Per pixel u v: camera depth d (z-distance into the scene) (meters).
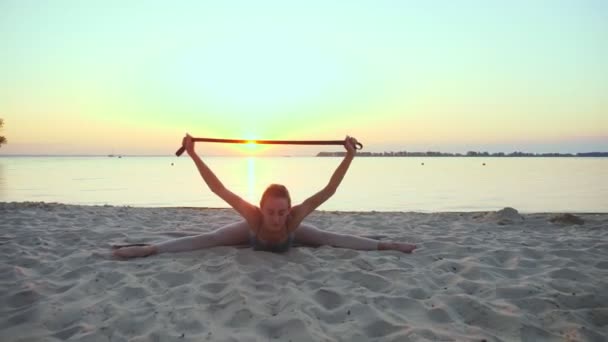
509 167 48.09
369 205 11.95
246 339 2.45
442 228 6.04
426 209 11.02
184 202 12.46
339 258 4.16
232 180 23.11
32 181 21.19
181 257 4.12
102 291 3.22
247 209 4.11
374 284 3.43
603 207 11.18
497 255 4.34
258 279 3.47
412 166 54.56
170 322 2.67
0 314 2.85
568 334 2.60
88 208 7.78
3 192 15.12
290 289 3.16
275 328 2.60
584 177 25.64
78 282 3.37
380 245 4.55
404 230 5.87
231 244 4.50
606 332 2.68
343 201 13.01
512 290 3.27
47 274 3.65
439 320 2.80
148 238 5.05
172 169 41.03
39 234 5.12
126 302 3.01
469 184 20.05
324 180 23.17
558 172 33.22
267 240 4.17
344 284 3.40
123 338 2.50
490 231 5.80
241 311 2.79
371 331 2.62
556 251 4.39
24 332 2.57
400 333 2.54
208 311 2.84
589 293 3.21
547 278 3.58
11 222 6.02
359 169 42.91
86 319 2.74
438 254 4.38
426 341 2.43
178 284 3.41
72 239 4.93
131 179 23.52
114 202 12.27
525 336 2.58
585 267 3.91
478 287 3.37
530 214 7.18
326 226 6.24
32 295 3.12
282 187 3.88
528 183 20.48
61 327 2.67
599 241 4.93
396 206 11.72
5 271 3.62
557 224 6.32
